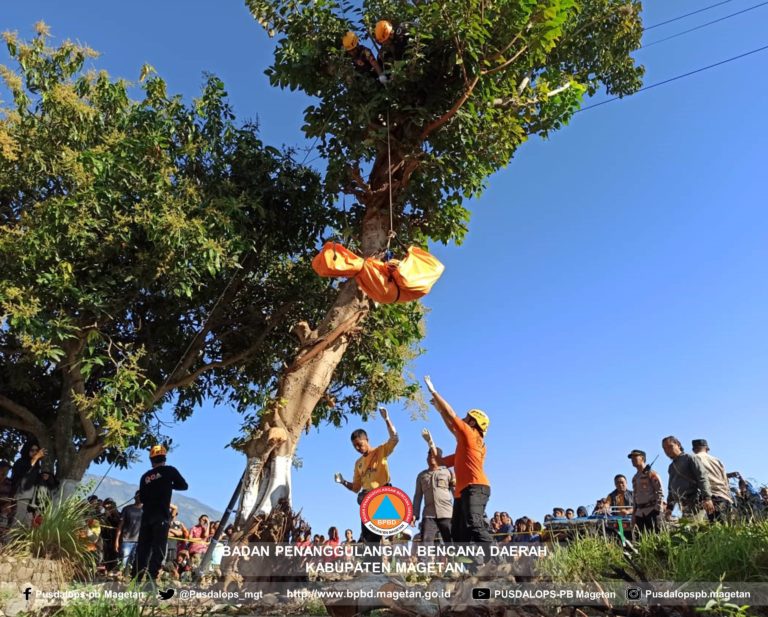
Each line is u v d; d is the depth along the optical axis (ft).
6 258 30.83
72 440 36.22
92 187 31.96
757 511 19.17
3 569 18.03
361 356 40.29
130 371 32.24
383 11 31.27
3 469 29.14
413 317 40.98
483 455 19.81
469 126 31.32
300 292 41.29
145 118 36.45
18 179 33.91
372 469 21.99
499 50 31.01
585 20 44.60
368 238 31.96
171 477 25.04
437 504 26.37
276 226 39.06
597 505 32.86
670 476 24.80
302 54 31.65
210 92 37.68
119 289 34.19
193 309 40.70
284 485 26.30
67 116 33.86
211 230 33.81
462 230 35.99
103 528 31.24
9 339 36.29
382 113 31.53
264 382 44.65
